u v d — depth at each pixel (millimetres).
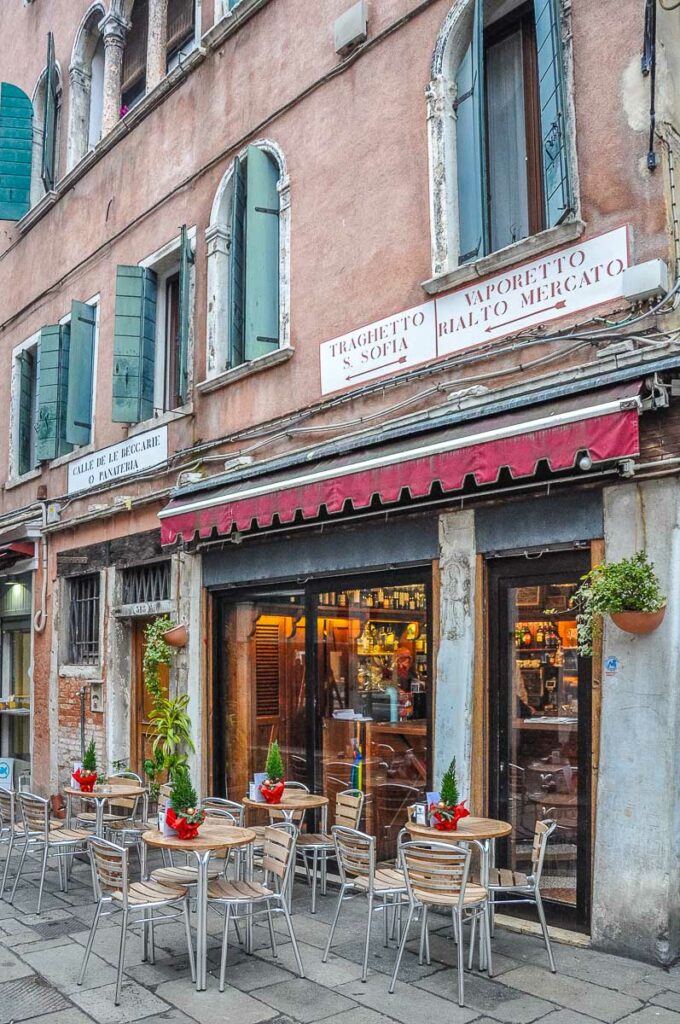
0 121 14492
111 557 11453
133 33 12992
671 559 5660
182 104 11070
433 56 7742
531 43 7371
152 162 11531
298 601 8695
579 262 6414
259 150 9523
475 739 6691
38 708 12969
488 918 5871
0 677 14562
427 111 7727
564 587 6398
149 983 5664
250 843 6375
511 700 6711
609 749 5809
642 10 6188
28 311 14617
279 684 8859
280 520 7781
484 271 7031
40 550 13242
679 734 5570
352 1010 5148
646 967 5453
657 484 5777
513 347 6734
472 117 7492
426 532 7266
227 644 9617
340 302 8477
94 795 8227
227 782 9469
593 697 6000
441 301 7434
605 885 5742
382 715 7672
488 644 6809
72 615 12617
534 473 5836
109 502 11703
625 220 6176
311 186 8984
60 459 12992
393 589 7621
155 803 10141
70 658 12523
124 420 10945
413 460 6633
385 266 8023
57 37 14352
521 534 6559
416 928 6562
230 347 9750
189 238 10742
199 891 5676
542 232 6543
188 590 9906
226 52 10375
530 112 7312
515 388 6633
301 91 9188
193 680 9688
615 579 5504
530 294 6734
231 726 9492
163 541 9320
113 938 6625
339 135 8695
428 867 5395
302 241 9023
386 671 7648
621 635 5832
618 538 5934
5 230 15688
